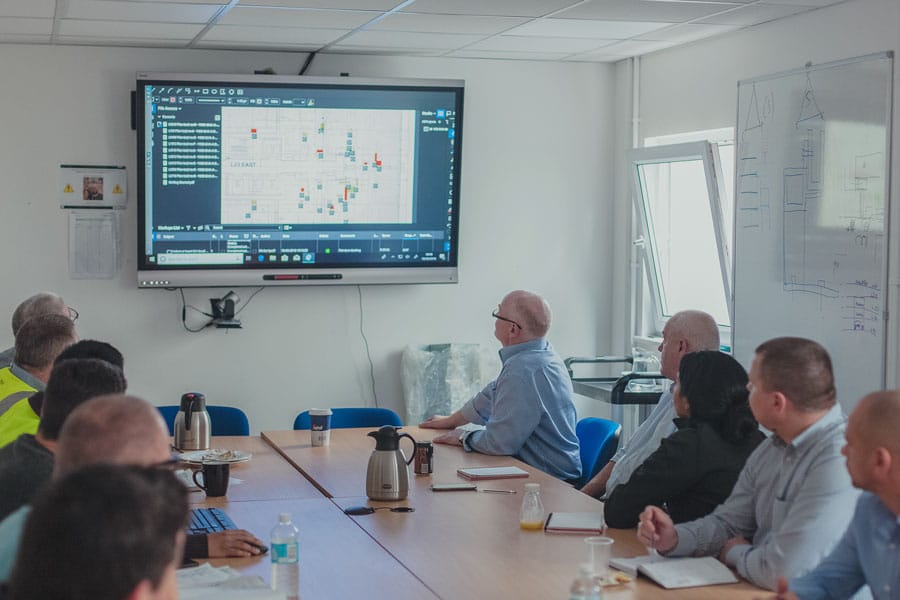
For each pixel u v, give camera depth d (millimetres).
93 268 6066
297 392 6438
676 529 2918
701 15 5254
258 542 3002
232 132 6004
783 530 2705
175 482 1251
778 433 2826
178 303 6215
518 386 4543
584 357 6945
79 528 1136
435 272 6410
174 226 6008
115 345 6137
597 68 6844
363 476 4070
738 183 5656
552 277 6867
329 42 5953
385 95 6176
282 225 6148
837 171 4965
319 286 6445
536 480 4012
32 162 5957
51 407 2566
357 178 6215
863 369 4848
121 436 1953
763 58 5512
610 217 6953
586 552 3037
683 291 6594
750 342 5602
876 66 4734
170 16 5160
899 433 2279
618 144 6855
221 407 5320
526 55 6500
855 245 4871
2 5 4891
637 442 4105
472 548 3078
